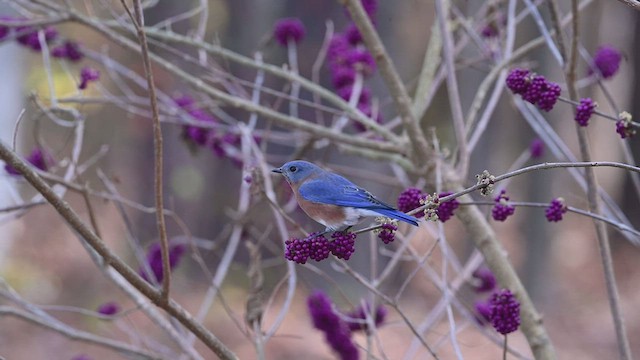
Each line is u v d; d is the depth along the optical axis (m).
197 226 24.22
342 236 5.76
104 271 8.30
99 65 23.12
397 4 21.97
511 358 17.31
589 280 26.92
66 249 24.45
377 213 6.12
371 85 20.30
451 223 26.08
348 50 11.18
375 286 8.22
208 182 24.20
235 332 19.55
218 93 9.86
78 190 7.73
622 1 5.68
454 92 8.83
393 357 16.98
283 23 10.90
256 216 13.14
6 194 19.72
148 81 6.23
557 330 22.59
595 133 32.41
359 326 8.59
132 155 25.14
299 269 18.86
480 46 10.33
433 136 8.66
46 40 10.52
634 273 27.75
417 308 20.72
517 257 24.73
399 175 10.76
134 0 6.18
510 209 6.57
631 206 33.09
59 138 25.89
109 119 25.52
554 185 27.48
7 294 8.34
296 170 7.23
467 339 18.31
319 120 11.20
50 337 18.94
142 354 8.45
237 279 22.44
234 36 22.31
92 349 18.45
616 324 7.48
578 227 31.09
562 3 22.05
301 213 12.27
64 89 21.91
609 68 8.83
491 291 9.19
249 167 8.43
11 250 23.78
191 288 21.89
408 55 23.44
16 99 22.91
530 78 6.61
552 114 22.73
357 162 20.88
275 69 10.15
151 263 9.27
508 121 23.67
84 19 9.84
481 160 24.06
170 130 24.06
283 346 18.45
